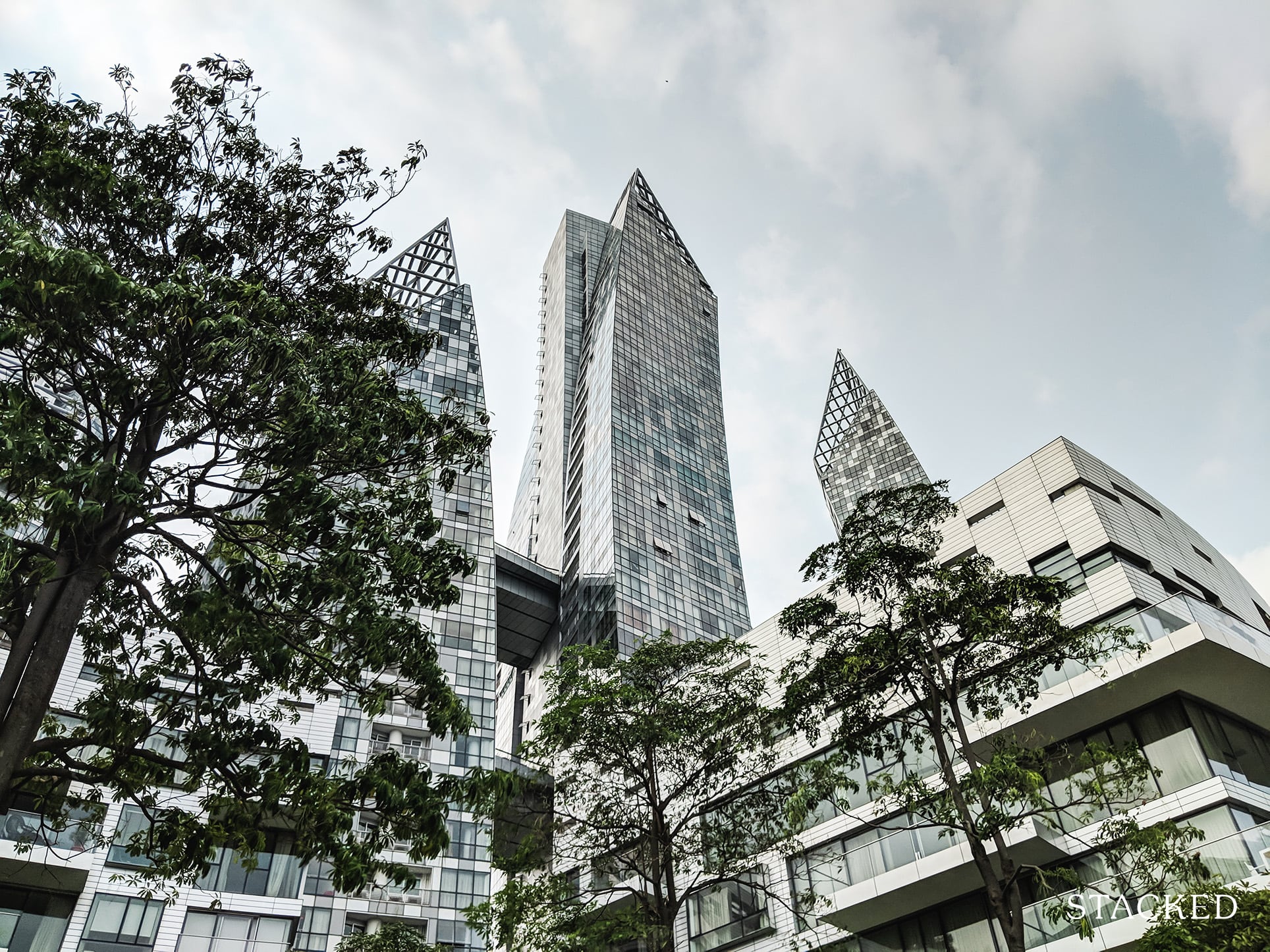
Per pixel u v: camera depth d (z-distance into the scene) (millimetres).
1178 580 34062
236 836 14898
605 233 168375
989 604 18750
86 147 15484
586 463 122000
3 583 11664
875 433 157875
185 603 13641
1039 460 36781
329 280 17406
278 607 15250
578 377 140875
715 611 105500
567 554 116188
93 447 13977
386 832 14562
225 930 35750
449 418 17156
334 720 44406
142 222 15289
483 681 64188
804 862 31875
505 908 20000
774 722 21922
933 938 28234
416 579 15422
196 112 16391
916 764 30312
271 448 14602
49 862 32312
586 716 21891
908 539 20656
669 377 130750
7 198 14062
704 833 22234
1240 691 26844
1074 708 27656
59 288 12336
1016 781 16672
